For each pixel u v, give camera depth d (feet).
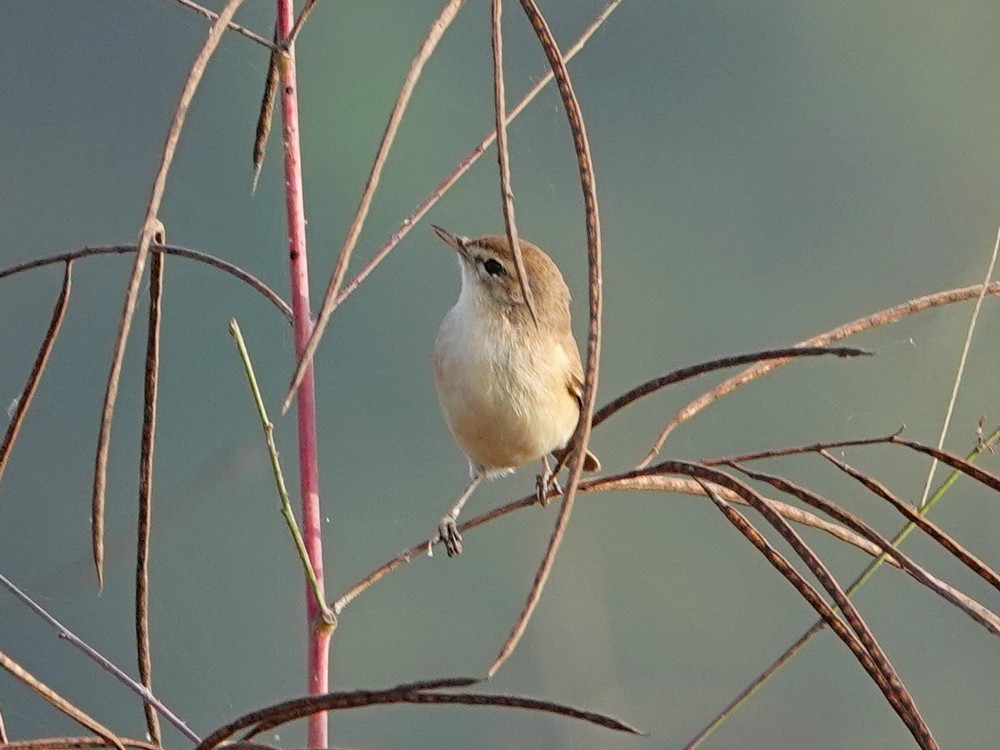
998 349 41.75
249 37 15.66
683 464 13.61
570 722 33.76
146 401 14.24
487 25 51.88
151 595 38.09
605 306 52.42
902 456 42.93
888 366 43.37
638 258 53.01
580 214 51.65
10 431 13.80
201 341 43.55
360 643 43.83
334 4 53.47
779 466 44.37
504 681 35.35
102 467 11.19
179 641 38.06
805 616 43.29
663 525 44.68
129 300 10.87
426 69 52.47
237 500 38.60
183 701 37.27
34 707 34.53
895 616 41.75
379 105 52.90
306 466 15.90
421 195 51.47
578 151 11.34
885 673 12.64
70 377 42.91
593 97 53.72
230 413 42.86
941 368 40.86
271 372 43.68
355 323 47.65
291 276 15.88
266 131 16.17
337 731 37.55
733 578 44.75
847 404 43.83
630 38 53.67
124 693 36.01
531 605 11.08
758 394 45.75
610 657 34.73
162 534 38.24
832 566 42.60
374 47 53.26
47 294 43.86
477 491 44.75
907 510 13.47
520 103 16.94
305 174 52.34
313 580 14.87
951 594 13.06
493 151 51.55
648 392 13.44
